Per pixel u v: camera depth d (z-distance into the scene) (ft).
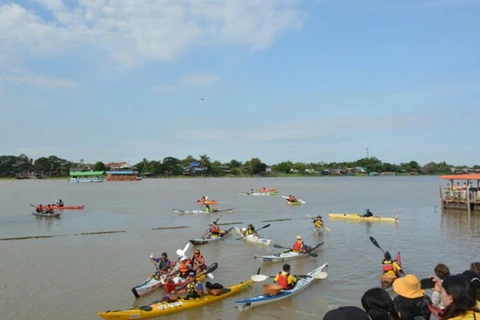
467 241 93.09
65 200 224.53
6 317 48.70
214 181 568.82
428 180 610.24
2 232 112.78
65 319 48.14
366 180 621.31
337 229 114.52
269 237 103.45
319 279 62.49
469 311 16.08
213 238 96.89
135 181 568.82
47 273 68.18
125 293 57.67
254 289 58.49
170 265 63.67
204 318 47.73
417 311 21.66
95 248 89.66
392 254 80.43
